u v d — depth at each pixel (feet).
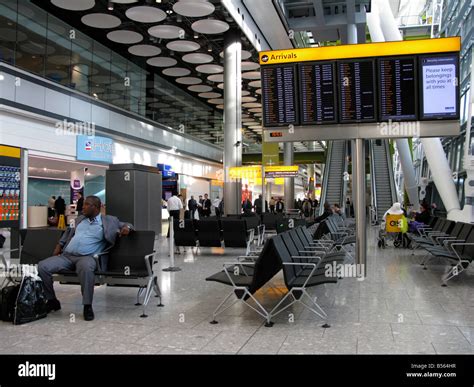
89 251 18.13
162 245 45.16
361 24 71.97
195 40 62.69
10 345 13.50
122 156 66.03
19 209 32.09
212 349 13.01
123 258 18.95
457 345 13.24
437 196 84.12
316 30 73.15
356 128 25.99
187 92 95.30
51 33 52.31
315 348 13.06
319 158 135.74
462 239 27.94
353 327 15.33
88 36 60.29
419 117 25.04
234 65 60.29
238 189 61.00
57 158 51.90
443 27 82.58
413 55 25.02
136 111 73.20
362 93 25.71
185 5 46.75
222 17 53.88
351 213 101.30
